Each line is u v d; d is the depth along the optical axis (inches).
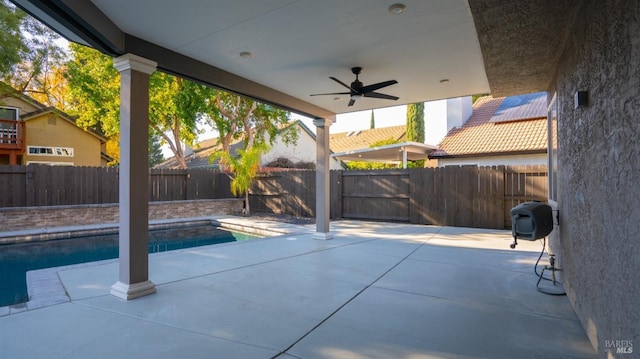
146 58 157.6
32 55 377.1
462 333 115.9
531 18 122.0
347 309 137.0
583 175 115.9
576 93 115.2
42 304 139.2
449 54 182.1
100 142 698.8
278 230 361.4
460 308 138.6
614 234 85.0
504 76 188.1
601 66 93.9
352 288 163.6
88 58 492.4
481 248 262.4
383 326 121.2
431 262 216.7
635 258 72.1
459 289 162.9
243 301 145.0
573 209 133.2
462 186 379.9
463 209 378.9
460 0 129.4
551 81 197.0
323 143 302.7
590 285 108.6
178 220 435.5
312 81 227.0
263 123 621.9
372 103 282.4
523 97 557.9
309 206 471.8
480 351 103.7
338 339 111.1
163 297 149.4
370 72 209.6
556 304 142.8
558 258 172.9
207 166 754.8
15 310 132.6
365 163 824.3
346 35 158.4
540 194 342.6
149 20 139.7
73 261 284.7
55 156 641.0
